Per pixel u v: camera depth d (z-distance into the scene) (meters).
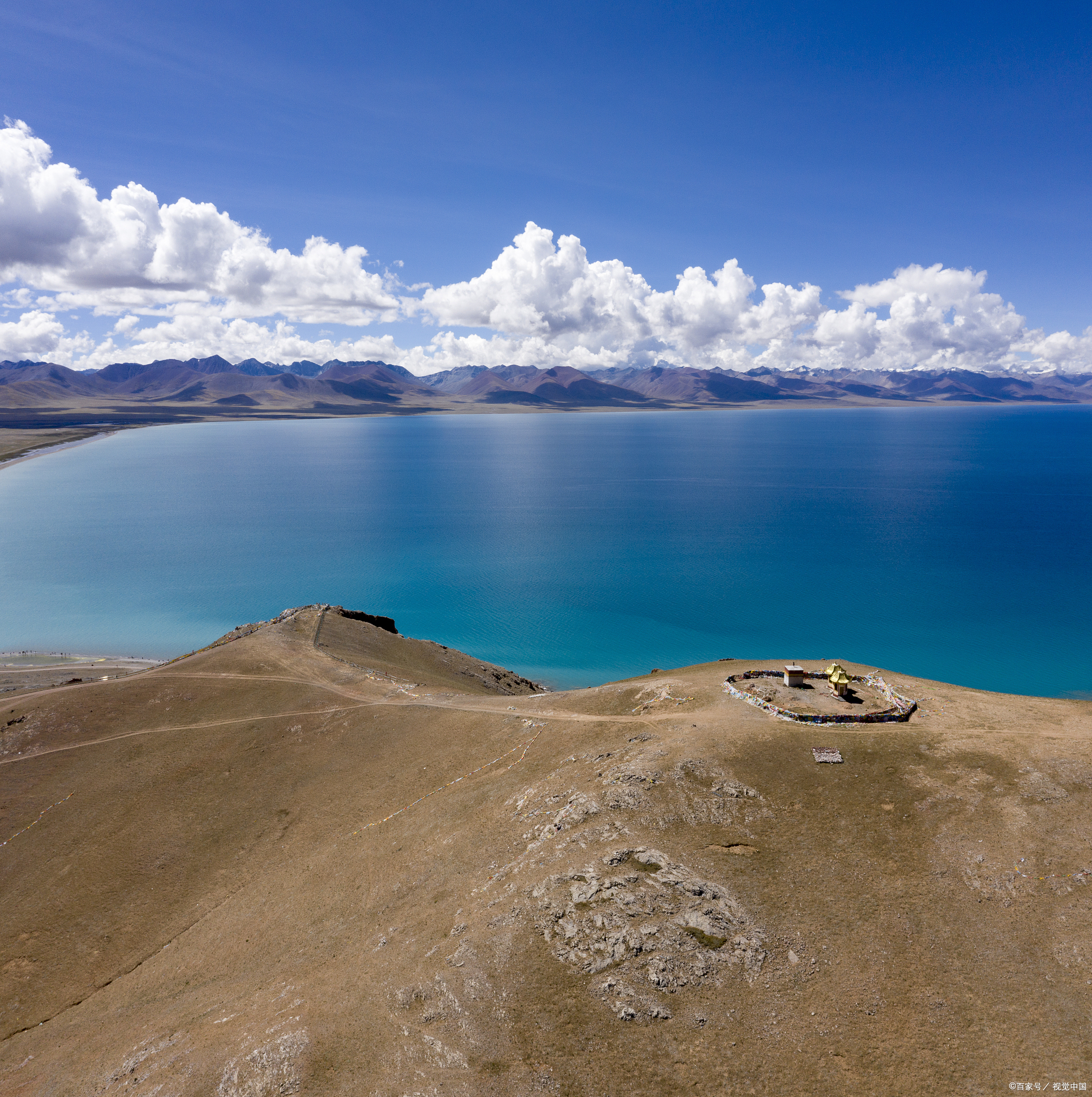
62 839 63.75
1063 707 63.22
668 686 72.81
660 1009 36.00
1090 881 41.47
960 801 48.78
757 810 49.62
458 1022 36.09
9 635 157.50
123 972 50.56
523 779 60.41
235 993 44.16
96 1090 37.34
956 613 161.00
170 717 81.12
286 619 114.81
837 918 41.06
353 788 67.00
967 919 40.50
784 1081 32.94
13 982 50.53
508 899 44.22
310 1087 33.47
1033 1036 34.16
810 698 67.38
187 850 62.00
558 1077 33.09
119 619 168.25
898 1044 34.28
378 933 46.09
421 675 97.94
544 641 150.50
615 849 46.50
